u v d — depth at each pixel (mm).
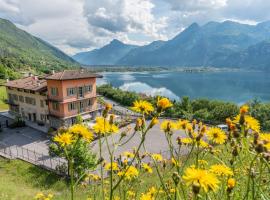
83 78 39594
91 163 17000
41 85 41156
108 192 4414
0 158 26453
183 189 2578
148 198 3365
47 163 25422
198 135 3213
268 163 2488
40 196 7016
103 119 3219
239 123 3297
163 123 3461
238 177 2994
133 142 30828
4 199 14266
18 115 46438
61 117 37562
